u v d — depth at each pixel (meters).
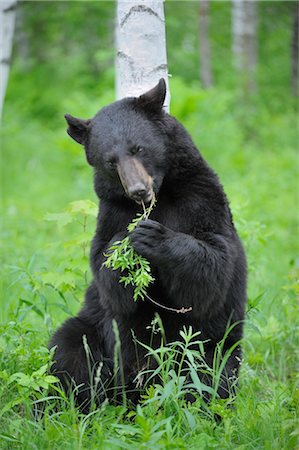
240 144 29.62
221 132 28.38
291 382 10.57
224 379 9.60
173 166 9.80
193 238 9.39
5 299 13.32
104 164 9.71
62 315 13.04
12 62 44.00
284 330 12.15
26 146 32.12
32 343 9.88
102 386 9.56
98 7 39.72
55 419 9.07
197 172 9.83
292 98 37.12
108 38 40.94
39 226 19.94
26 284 11.95
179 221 9.79
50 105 38.06
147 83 11.41
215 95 31.25
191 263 9.25
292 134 31.06
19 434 8.48
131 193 9.23
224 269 9.45
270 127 31.78
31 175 28.94
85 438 8.38
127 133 9.63
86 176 25.83
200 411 8.84
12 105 38.31
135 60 11.38
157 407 8.66
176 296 9.52
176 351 9.01
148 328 9.79
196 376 8.50
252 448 8.25
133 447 7.83
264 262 15.48
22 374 8.98
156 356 8.74
